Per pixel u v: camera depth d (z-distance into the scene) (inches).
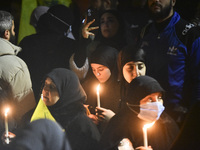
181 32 299.6
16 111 286.8
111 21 359.9
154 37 307.4
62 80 256.8
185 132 203.3
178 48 298.5
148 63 304.3
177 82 299.4
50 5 415.8
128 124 253.6
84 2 403.2
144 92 249.6
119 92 302.7
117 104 301.7
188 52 298.0
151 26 315.3
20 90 291.0
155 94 250.7
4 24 303.3
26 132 151.6
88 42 321.7
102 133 255.4
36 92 322.3
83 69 318.0
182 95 301.1
